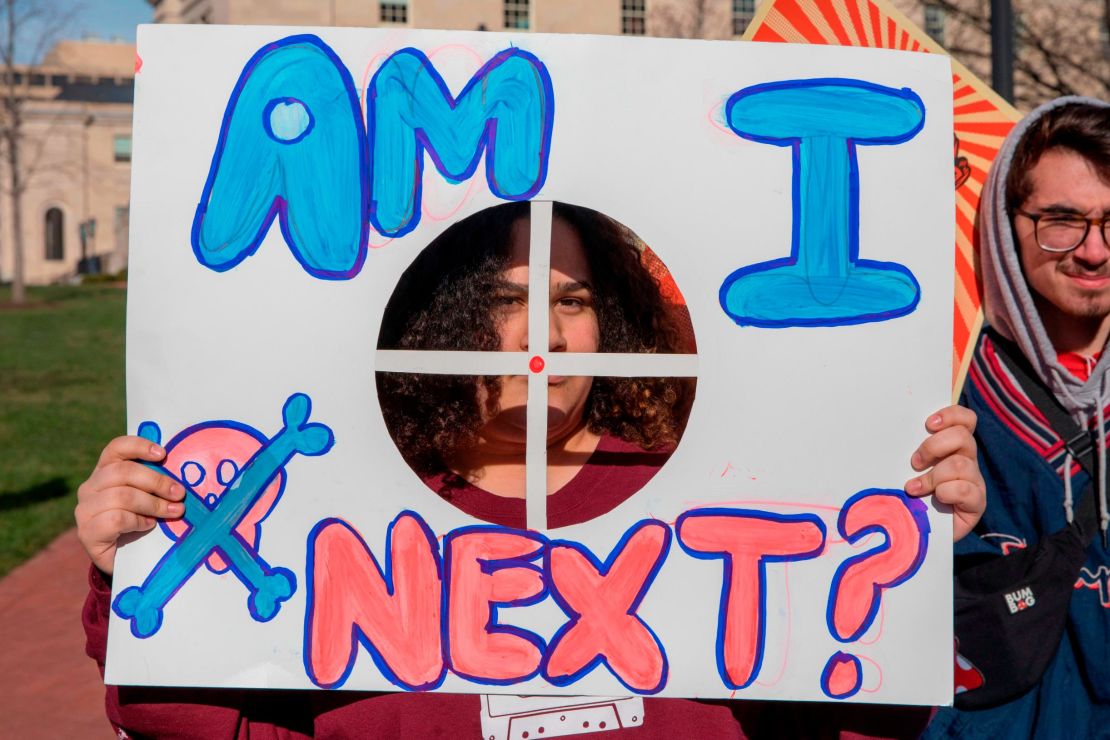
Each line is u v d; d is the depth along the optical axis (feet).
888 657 4.58
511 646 4.57
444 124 4.58
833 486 4.59
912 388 4.60
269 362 4.55
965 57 34.71
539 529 4.60
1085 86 34.19
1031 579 5.62
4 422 34.35
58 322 66.23
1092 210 5.81
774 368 4.58
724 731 4.70
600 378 5.41
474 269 5.13
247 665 4.54
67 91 122.11
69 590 18.39
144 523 4.55
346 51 4.59
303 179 4.56
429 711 4.66
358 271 4.55
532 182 4.57
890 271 4.61
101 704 13.97
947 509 4.59
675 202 4.57
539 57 4.58
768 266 4.58
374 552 4.58
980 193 6.30
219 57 4.57
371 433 4.56
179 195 4.54
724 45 4.59
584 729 4.62
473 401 5.18
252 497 4.55
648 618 4.58
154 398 4.54
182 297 4.53
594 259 5.57
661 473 4.60
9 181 116.47
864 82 4.63
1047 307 6.21
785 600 4.58
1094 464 5.89
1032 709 5.77
